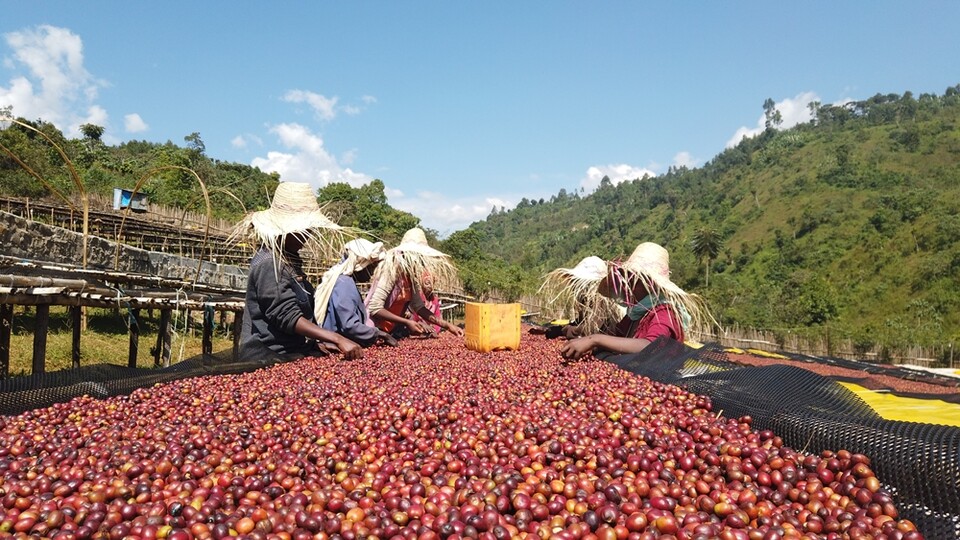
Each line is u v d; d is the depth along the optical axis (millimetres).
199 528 2340
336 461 3238
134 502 2652
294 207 6328
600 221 195750
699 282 89188
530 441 3410
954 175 109062
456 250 41500
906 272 72312
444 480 2914
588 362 5965
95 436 3586
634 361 5605
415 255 8820
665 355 5426
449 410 4078
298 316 6113
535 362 6051
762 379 4168
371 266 8500
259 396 4656
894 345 23469
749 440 3410
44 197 29969
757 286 91500
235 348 6297
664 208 178125
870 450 2865
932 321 60188
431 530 2412
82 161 44594
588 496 2693
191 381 5199
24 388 4484
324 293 7258
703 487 2797
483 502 2592
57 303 6789
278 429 3799
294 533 2398
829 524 2453
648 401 4238
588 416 3986
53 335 12805
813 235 102812
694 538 2295
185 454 3289
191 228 23516
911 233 80000
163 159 41625
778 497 2727
